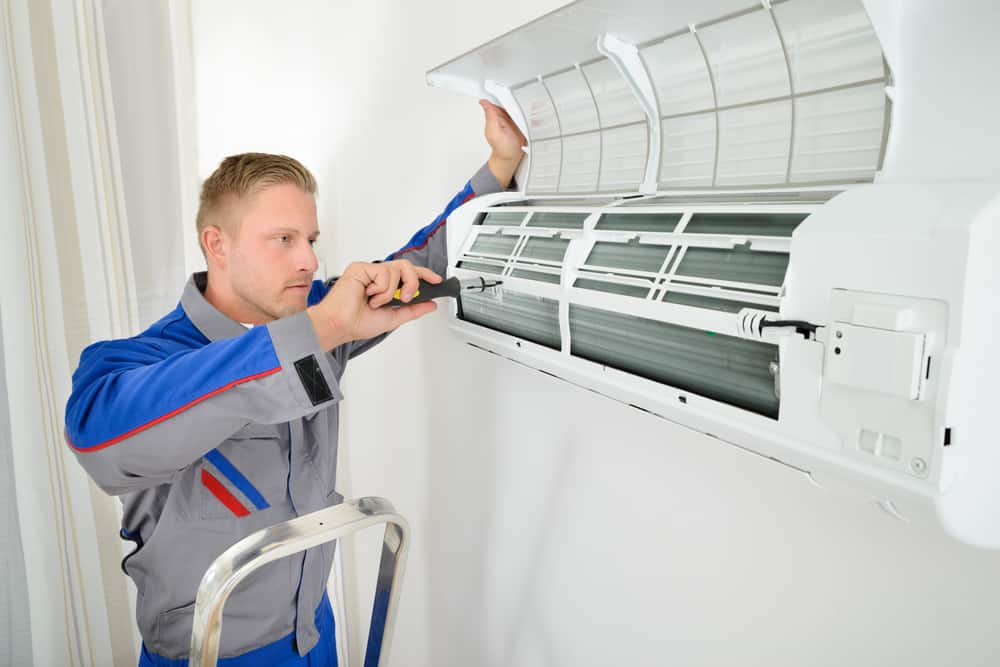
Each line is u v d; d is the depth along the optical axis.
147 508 0.98
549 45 0.78
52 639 1.72
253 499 0.98
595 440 1.00
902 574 0.63
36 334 1.65
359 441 1.86
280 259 0.97
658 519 0.91
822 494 0.69
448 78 0.95
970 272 0.37
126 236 1.86
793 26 0.58
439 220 1.16
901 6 0.49
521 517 1.21
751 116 0.66
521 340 0.88
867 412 0.44
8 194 1.56
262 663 1.01
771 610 0.77
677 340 0.61
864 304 0.43
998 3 0.44
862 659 0.68
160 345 0.95
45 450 1.67
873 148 0.55
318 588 1.06
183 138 1.96
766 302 0.51
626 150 0.85
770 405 0.52
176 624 0.99
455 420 1.37
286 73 1.87
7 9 1.58
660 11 0.65
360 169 1.60
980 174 0.46
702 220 0.61
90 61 1.75
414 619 1.66
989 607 0.57
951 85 0.48
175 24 1.91
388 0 1.36
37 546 1.68
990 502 0.44
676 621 0.91
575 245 0.75
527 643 1.24
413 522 1.62
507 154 1.06
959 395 0.39
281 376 0.71
